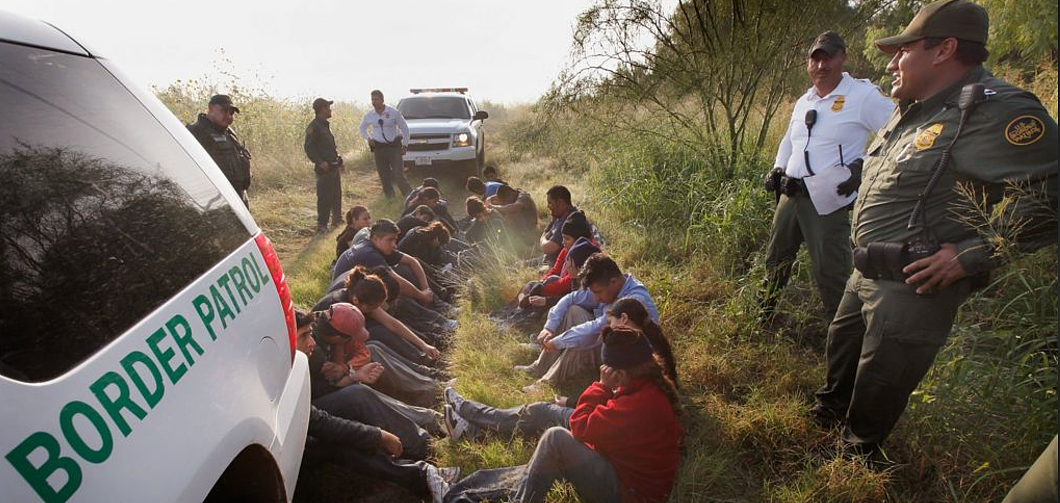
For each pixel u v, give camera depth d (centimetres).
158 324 137
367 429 267
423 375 361
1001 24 644
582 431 236
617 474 236
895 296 216
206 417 141
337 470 286
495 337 413
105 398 116
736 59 562
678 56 598
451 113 1105
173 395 133
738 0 554
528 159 1152
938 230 205
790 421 287
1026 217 183
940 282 202
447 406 307
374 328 374
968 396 254
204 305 157
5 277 111
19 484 97
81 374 114
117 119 157
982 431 251
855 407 246
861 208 232
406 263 463
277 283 208
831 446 274
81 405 111
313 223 783
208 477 134
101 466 110
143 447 120
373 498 272
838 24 573
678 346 372
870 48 670
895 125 227
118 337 125
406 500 270
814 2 540
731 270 470
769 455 278
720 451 278
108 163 144
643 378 231
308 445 270
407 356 374
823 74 331
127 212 144
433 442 299
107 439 113
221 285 169
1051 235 187
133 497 114
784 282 385
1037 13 612
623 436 226
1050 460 139
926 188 205
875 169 229
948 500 237
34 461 100
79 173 135
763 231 497
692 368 341
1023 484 147
